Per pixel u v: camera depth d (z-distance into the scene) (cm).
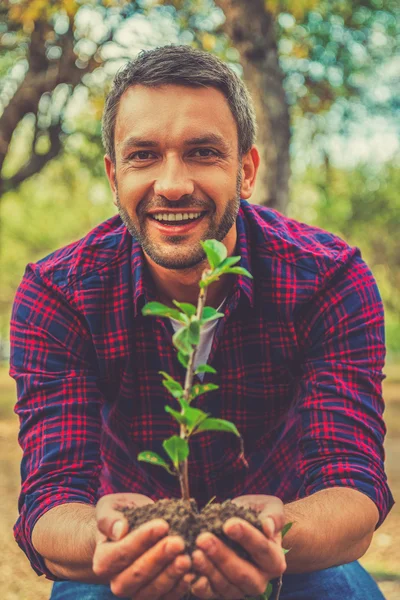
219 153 204
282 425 242
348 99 965
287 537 181
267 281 229
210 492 245
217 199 204
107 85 895
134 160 205
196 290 227
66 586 233
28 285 239
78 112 998
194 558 147
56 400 224
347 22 884
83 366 230
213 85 205
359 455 210
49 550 192
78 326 230
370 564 491
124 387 233
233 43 667
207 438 235
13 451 1029
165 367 231
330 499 196
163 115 201
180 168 201
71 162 1216
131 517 154
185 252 205
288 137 670
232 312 226
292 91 905
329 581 236
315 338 228
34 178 1312
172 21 803
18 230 2478
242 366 232
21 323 235
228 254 229
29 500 208
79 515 193
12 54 992
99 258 234
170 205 202
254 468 244
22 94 933
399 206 1625
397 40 925
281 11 698
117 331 229
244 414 237
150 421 238
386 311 2167
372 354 229
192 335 145
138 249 229
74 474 213
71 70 889
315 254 232
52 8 781
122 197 210
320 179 1285
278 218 253
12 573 480
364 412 219
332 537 188
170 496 248
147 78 204
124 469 253
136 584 150
